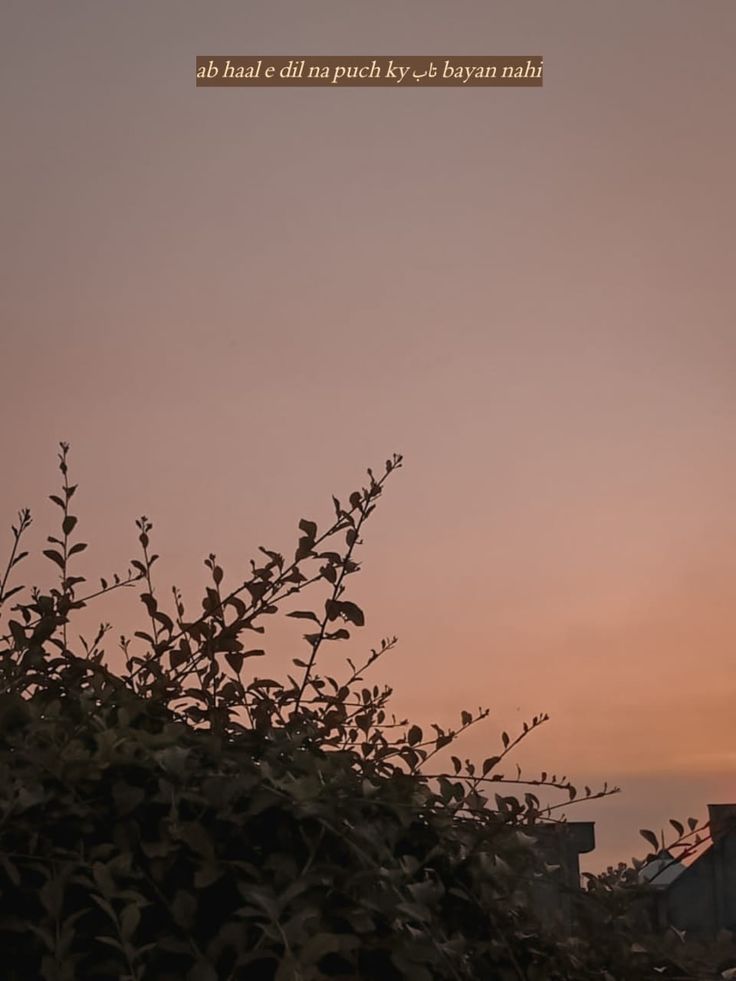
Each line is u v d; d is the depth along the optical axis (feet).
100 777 3.61
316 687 4.71
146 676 4.59
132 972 3.26
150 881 3.51
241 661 4.61
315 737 4.32
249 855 3.66
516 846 4.05
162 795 3.57
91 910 3.47
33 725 3.90
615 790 4.51
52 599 4.72
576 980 4.05
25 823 3.45
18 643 4.46
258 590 4.64
